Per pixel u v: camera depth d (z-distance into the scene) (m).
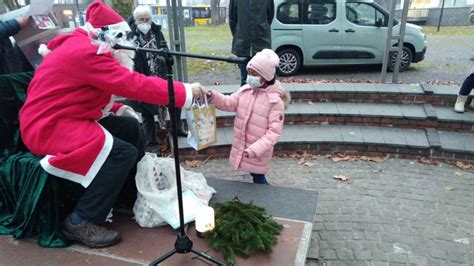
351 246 2.85
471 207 3.38
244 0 4.39
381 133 4.63
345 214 3.28
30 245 2.21
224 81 6.58
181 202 1.92
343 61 7.19
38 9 2.55
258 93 2.90
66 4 4.73
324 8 6.94
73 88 2.02
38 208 2.19
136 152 2.20
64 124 2.03
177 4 4.68
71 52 1.94
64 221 2.20
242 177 4.00
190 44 10.91
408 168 4.16
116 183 2.14
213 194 2.80
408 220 3.19
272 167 4.21
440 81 6.22
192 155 4.34
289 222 2.46
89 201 2.11
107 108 2.33
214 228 2.23
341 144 4.45
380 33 6.99
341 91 5.20
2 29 2.43
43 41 2.66
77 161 2.02
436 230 3.05
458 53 9.05
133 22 3.68
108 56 1.97
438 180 3.89
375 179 3.92
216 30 16.62
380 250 2.81
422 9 19.45
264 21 4.46
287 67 7.21
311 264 2.65
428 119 4.67
